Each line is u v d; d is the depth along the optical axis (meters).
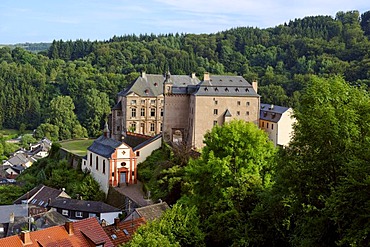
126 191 84.31
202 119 95.00
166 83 97.38
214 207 46.56
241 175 49.84
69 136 193.00
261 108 117.88
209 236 43.75
